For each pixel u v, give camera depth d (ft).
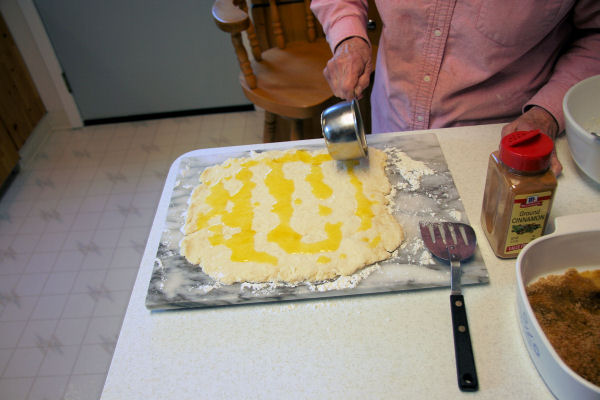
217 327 1.96
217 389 1.75
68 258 5.82
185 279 2.11
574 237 1.82
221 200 2.48
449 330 1.86
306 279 2.05
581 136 2.12
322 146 2.79
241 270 2.09
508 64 2.70
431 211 2.33
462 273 2.01
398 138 2.81
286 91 5.10
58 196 6.74
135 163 7.23
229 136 7.61
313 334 1.89
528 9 2.42
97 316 5.16
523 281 1.69
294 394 1.71
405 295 2.00
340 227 2.25
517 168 1.79
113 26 7.11
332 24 3.03
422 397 1.66
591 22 2.53
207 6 6.94
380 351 1.81
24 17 6.90
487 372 1.70
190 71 7.66
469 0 2.52
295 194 2.46
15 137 7.05
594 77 2.33
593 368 1.56
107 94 7.88
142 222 6.23
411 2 2.69
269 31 6.35
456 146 2.73
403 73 3.03
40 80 7.59
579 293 1.81
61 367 4.73
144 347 1.91
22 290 5.48
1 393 4.56
